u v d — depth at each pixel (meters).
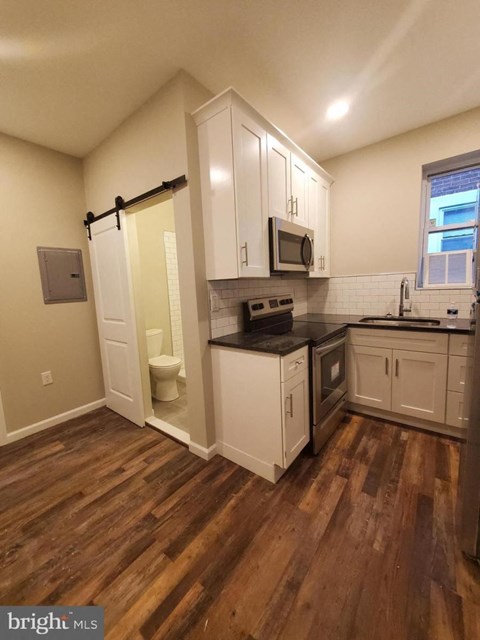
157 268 3.34
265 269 1.90
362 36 1.52
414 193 2.54
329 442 2.12
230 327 2.11
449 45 1.59
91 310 2.82
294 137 2.56
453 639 0.94
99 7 1.29
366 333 2.38
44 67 1.60
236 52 1.58
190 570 1.21
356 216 2.87
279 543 1.31
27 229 2.37
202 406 1.94
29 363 2.42
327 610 1.04
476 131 2.23
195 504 1.57
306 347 1.86
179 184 1.77
